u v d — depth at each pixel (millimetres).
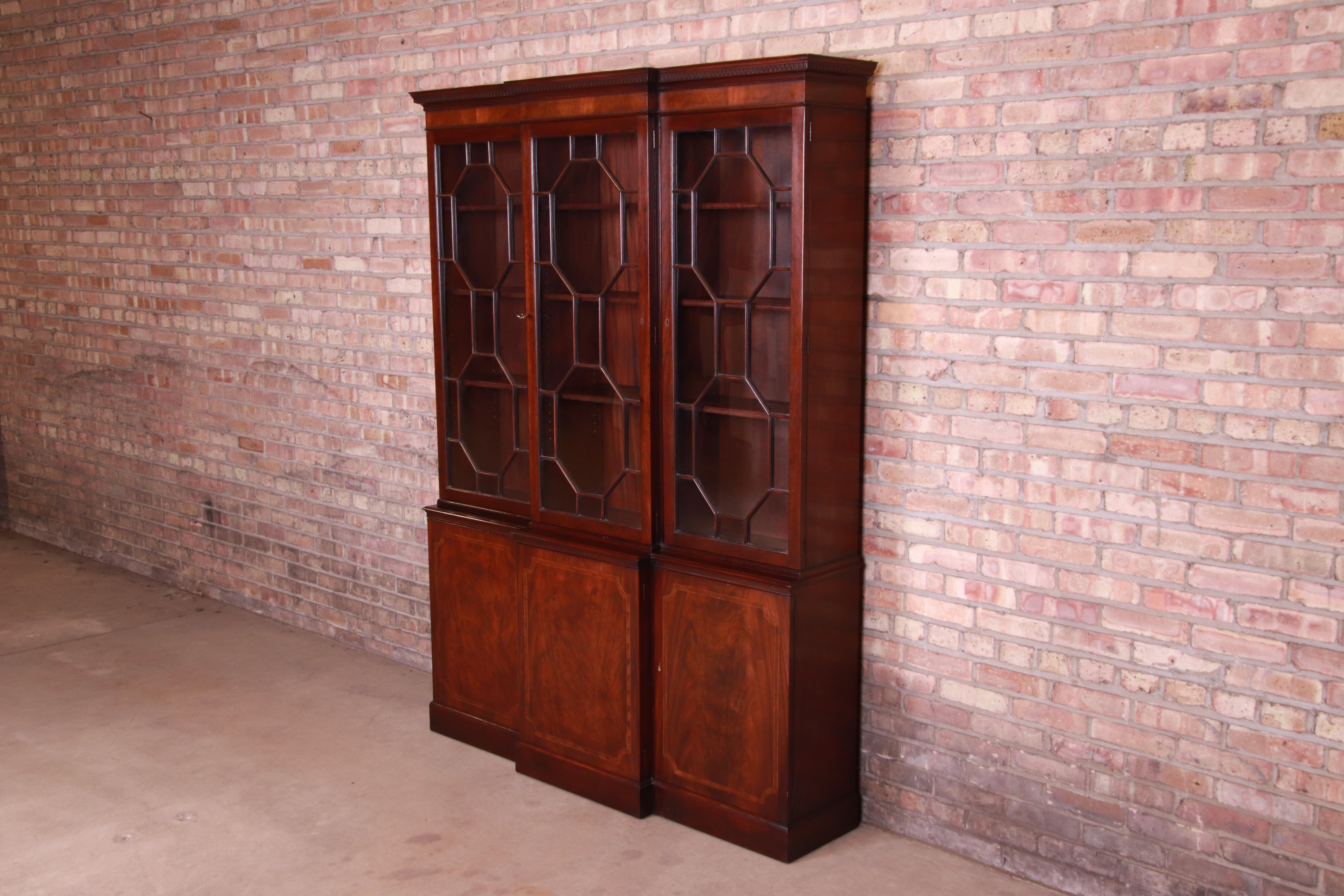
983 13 2984
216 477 5625
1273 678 2746
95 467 6316
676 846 3416
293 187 4969
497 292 3873
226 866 3312
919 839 3445
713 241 3268
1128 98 2785
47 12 5973
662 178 3291
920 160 3145
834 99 3064
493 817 3592
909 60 3127
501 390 3945
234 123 5160
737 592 3283
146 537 6098
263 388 5297
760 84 3053
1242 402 2711
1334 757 2686
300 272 5012
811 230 3053
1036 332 3010
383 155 4582
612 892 3170
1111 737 3025
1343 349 2564
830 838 3436
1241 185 2650
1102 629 3004
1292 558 2686
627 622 3514
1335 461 2602
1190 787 2910
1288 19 2547
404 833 3496
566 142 3508
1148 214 2791
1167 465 2840
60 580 6070
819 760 3363
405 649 4898
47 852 3387
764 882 3215
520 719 3869
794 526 3186
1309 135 2551
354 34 4598
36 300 6453
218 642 5164
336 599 5152
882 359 3299
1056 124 2902
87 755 4027
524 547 3754
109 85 5727
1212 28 2646
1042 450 3043
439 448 4180
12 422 6801
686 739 3488
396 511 4816
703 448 3373
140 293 5824
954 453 3205
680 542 3443
